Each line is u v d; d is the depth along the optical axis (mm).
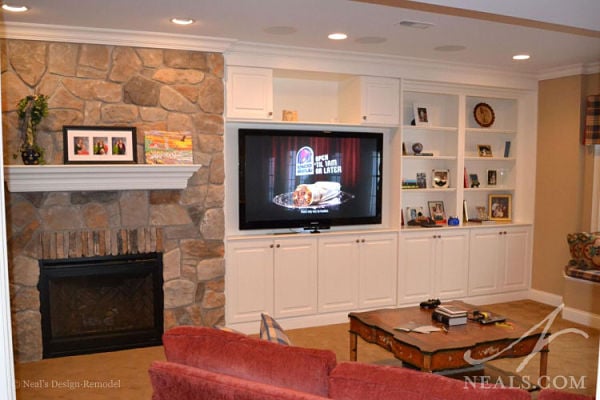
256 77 4398
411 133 5508
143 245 4121
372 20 3543
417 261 5188
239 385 1481
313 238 4727
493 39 4066
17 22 3611
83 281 4039
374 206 5168
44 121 3811
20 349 3873
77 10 3328
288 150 4754
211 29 3842
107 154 3928
